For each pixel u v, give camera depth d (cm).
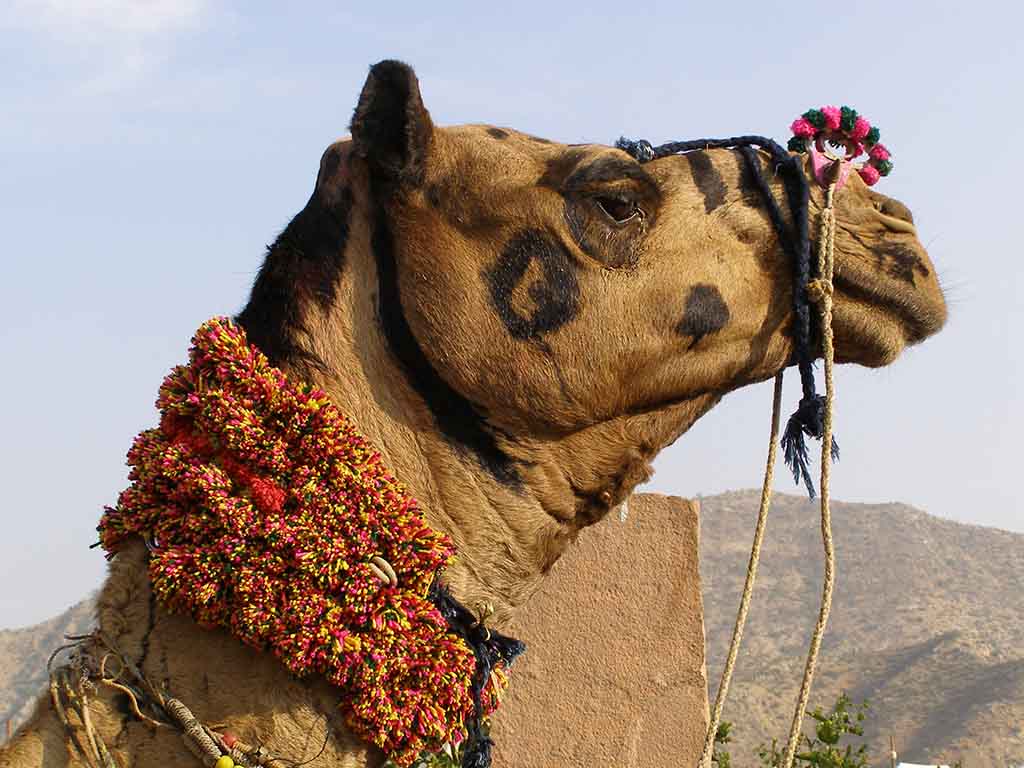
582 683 862
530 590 428
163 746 361
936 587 10019
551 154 427
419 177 414
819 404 443
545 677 862
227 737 360
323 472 375
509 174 417
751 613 10062
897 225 465
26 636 4734
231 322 398
